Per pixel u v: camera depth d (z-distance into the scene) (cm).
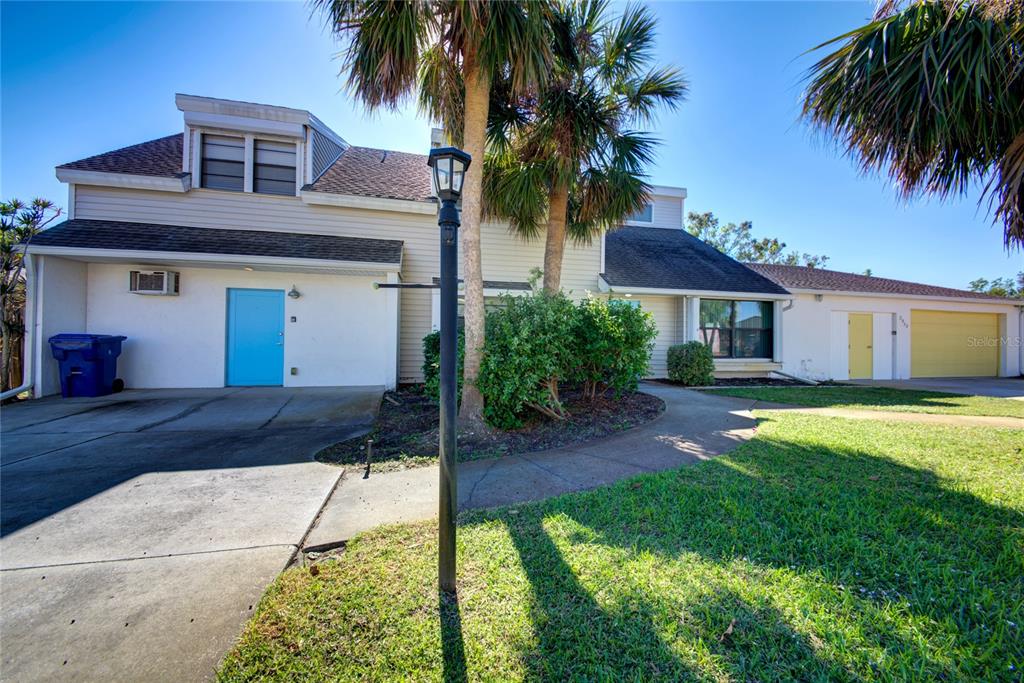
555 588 196
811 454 406
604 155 721
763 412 647
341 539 253
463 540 245
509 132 682
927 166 403
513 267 997
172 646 162
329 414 620
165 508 297
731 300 1122
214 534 259
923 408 696
